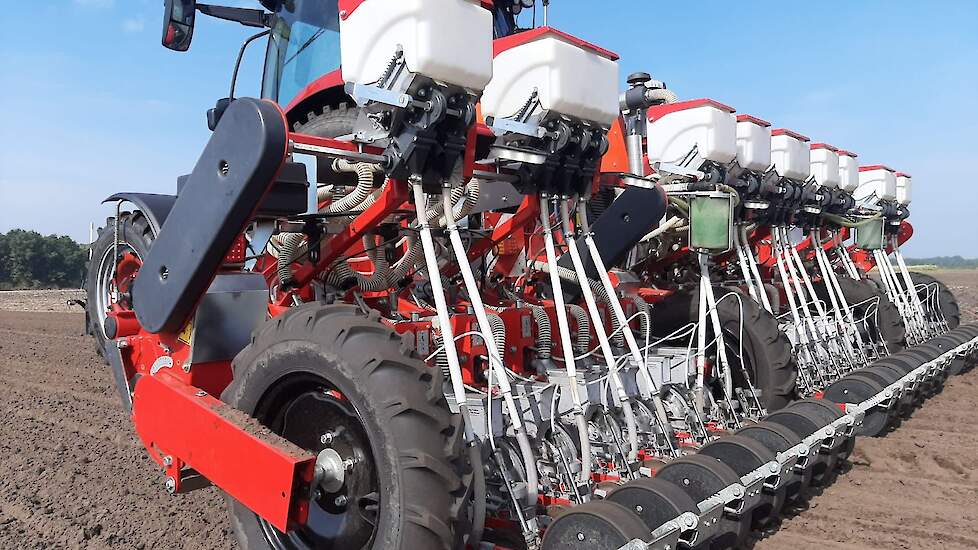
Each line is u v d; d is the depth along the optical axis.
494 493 2.96
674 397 4.16
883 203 7.54
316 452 2.69
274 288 3.65
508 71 3.35
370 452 2.51
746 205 5.16
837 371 5.38
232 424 2.65
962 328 6.87
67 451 4.75
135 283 3.15
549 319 3.91
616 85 3.54
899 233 8.25
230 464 2.64
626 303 4.60
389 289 3.68
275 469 2.45
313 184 3.22
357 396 2.39
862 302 6.44
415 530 2.24
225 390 2.87
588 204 5.07
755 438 3.38
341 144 2.92
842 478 4.12
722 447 3.17
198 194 2.81
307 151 2.71
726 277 6.54
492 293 4.25
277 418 2.83
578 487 3.00
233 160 2.66
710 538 2.75
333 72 4.00
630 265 5.64
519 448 3.08
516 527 2.86
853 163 6.82
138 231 4.18
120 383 3.95
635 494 2.60
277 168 2.63
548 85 3.23
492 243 3.95
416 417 2.30
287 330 2.64
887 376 4.72
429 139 2.76
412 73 2.67
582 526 2.36
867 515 3.59
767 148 5.36
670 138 4.92
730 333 4.75
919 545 3.25
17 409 5.90
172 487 3.00
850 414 3.91
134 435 5.12
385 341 2.43
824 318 5.54
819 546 3.23
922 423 5.17
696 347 4.80
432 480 2.26
